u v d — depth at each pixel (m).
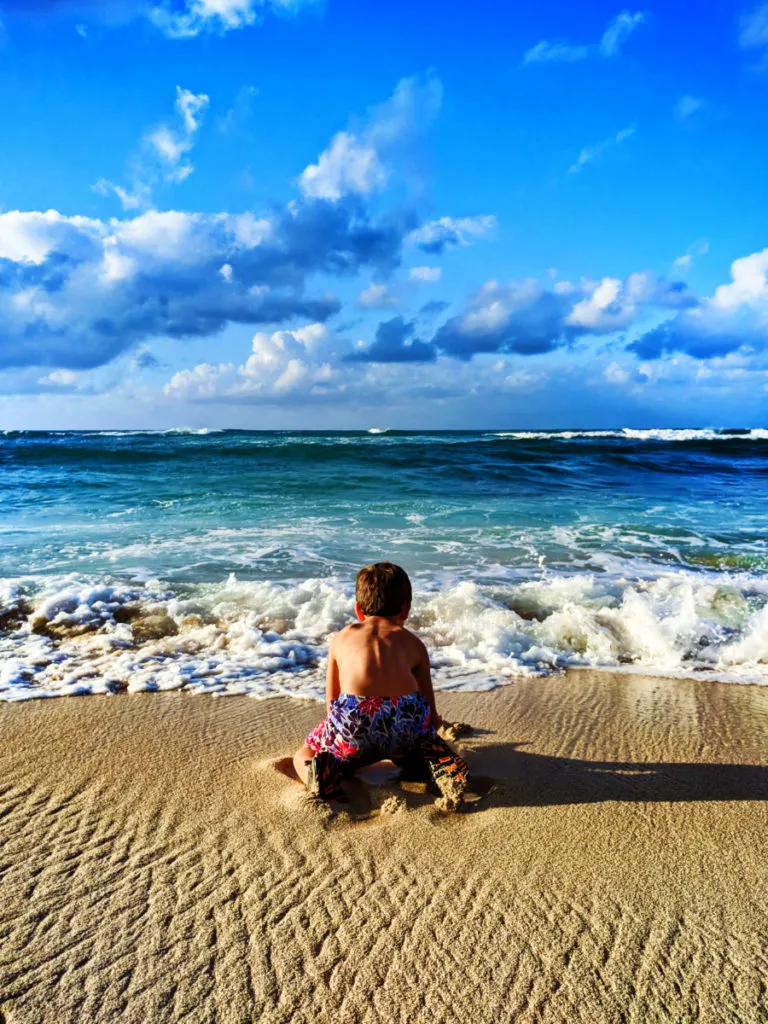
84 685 4.16
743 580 6.74
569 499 13.25
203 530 9.43
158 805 2.68
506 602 5.99
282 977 1.78
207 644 4.99
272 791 2.80
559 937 1.93
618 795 2.79
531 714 3.78
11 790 2.81
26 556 7.65
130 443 29.38
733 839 2.46
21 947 1.88
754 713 3.81
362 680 2.79
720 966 1.82
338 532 9.34
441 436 47.84
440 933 1.94
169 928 1.96
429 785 2.88
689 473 18.89
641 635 5.11
